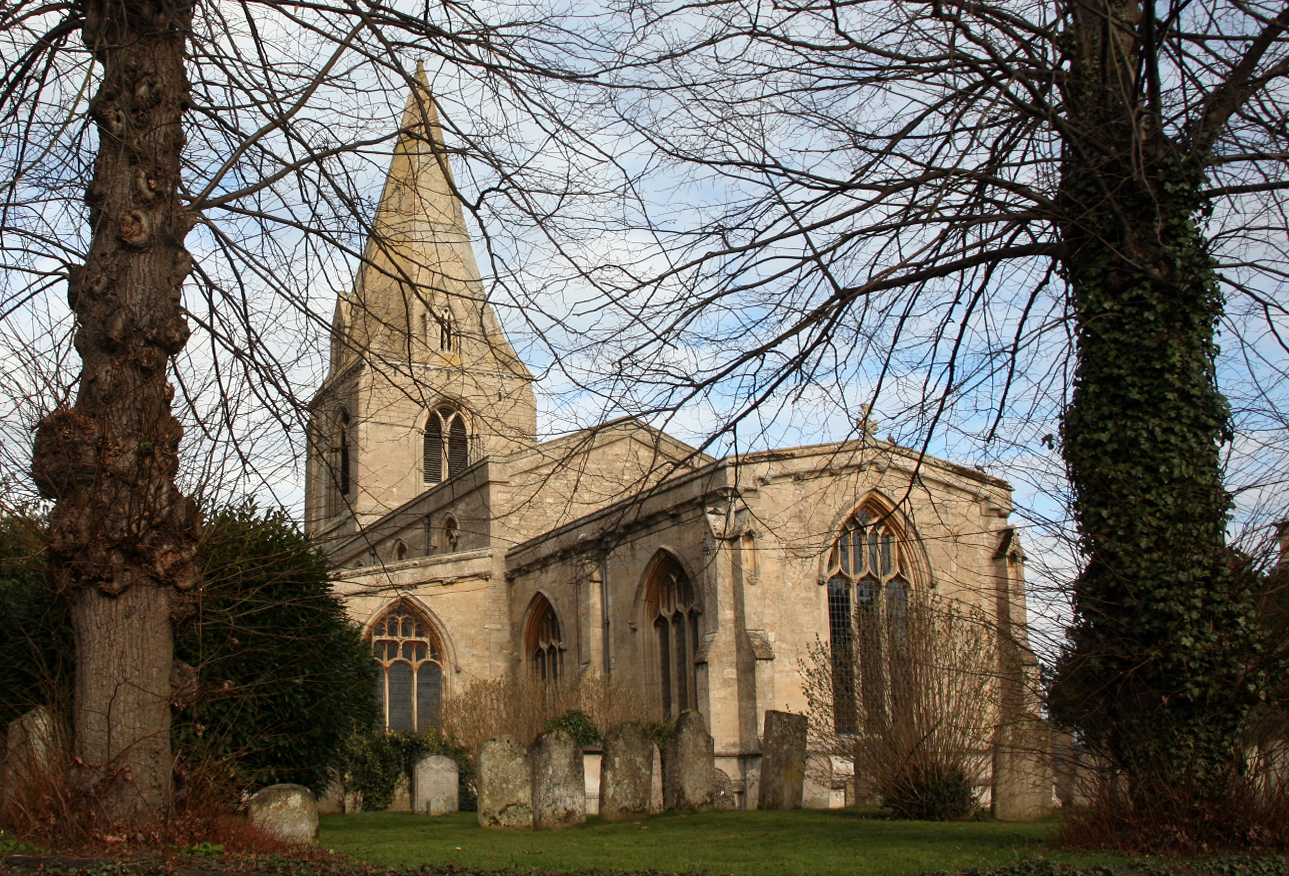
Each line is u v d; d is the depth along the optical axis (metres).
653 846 14.99
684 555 33.50
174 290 12.65
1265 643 12.70
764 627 31.14
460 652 42.88
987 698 20.44
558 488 44.62
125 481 12.02
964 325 14.46
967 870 10.98
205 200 12.64
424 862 12.90
